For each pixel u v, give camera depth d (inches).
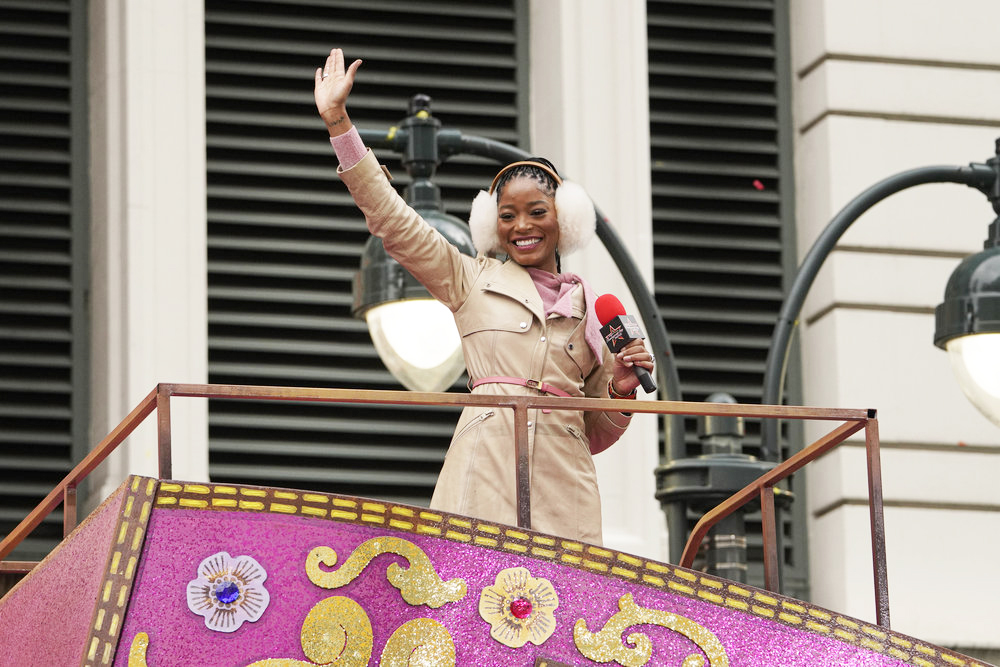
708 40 1443.2
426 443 1349.7
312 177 1364.4
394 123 1395.2
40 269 1336.1
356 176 836.0
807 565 1359.5
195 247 1298.0
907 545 1346.0
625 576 797.2
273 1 1389.0
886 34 1413.6
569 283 869.8
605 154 1359.5
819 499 1364.4
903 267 1384.1
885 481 1353.3
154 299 1284.4
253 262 1347.2
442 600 778.2
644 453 1306.6
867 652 813.2
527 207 867.4
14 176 1344.7
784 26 1453.0
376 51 1398.9
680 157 1427.2
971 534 1353.3
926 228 1389.0
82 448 1314.0
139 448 1256.8
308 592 768.3
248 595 763.4
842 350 1368.1
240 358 1330.0
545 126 1386.6
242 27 1380.4
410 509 784.9
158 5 1322.6
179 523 765.3
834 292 1374.3
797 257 1423.5
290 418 1327.5
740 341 1408.7
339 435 1334.9
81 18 1374.3
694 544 973.8
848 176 1395.2
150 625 752.3
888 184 1115.3
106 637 746.8
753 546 1376.7
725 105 1435.8
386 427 1338.6
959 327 1108.5
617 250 1090.7
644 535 1296.8
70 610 768.9
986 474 1363.2
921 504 1353.3
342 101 832.9
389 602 773.9
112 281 1296.8
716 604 803.4
